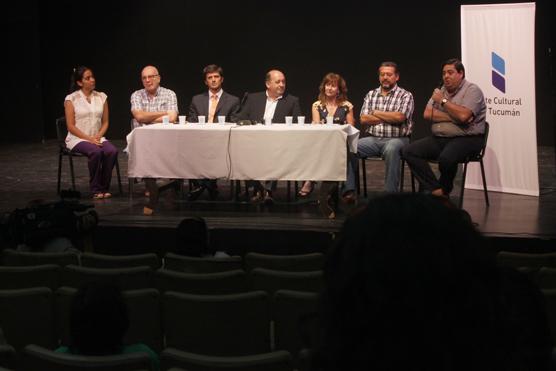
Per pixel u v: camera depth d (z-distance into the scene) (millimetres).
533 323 1444
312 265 3418
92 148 5797
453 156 5117
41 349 1829
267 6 9172
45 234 3711
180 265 3354
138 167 5188
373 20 8914
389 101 5684
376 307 603
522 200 5590
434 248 603
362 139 5648
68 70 9836
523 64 5625
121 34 9633
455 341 599
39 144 9641
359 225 629
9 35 9758
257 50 9289
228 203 5598
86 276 3014
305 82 9219
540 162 7547
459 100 5254
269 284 2945
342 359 616
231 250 4707
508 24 5652
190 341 2594
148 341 2684
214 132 5078
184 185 6602
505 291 1435
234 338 2566
